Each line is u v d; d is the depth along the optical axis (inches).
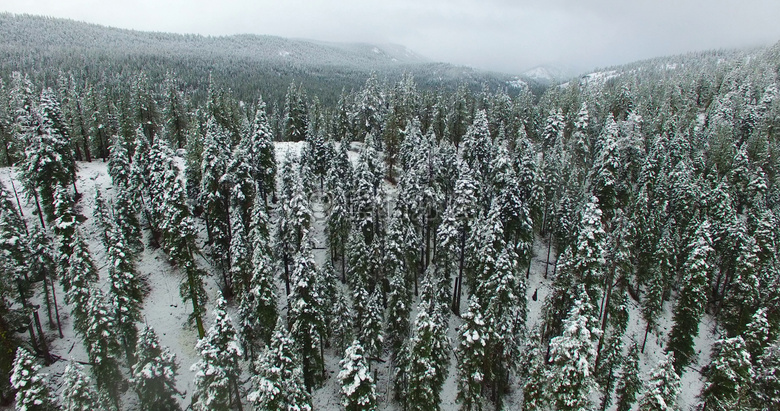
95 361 1251.2
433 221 2073.1
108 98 3105.3
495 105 3742.6
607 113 3614.7
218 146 1959.9
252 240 1669.5
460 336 1306.6
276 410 1104.8
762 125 3093.0
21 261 1441.9
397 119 3051.2
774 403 1289.4
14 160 2625.5
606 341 1534.2
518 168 2310.5
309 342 1425.9
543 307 1596.9
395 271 1681.8
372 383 1213.7
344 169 2561.5
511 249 1524.4
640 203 2098.9
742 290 1768.0
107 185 2385.6
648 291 1817.2
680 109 3909.9
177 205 1520.7
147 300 1766.7
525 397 1286.9
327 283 1710.1
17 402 1039.0
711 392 1288.1
